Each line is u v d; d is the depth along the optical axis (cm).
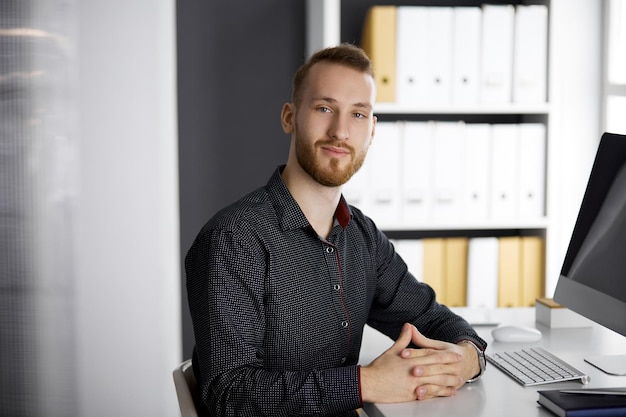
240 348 154
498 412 144
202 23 322
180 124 325
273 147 330
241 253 160
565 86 299
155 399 298
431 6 322
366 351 191
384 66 283
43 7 278
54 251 285
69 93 282
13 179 280
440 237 329
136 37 286
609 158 178
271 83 327
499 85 288
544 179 295
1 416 288
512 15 286
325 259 171
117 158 288
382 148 286
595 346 192
